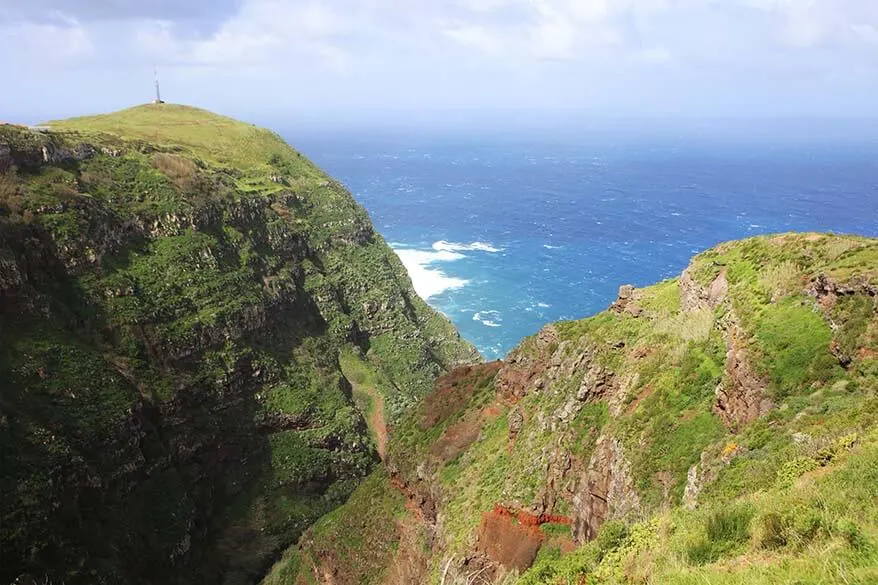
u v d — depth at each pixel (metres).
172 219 95.88
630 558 18.64
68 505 57.44
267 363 93.38
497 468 47.75
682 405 32.16
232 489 80.62
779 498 17.88
